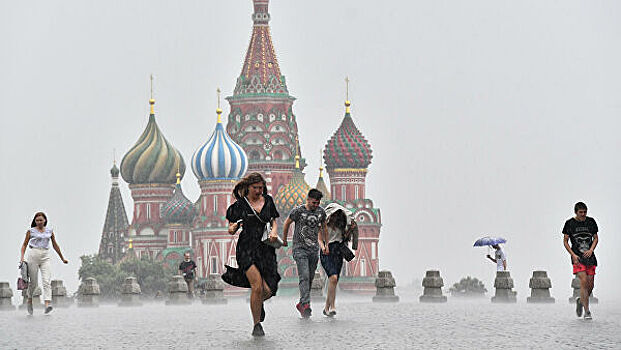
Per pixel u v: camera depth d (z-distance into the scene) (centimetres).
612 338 4275
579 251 5456
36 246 6994
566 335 4431
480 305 7562
